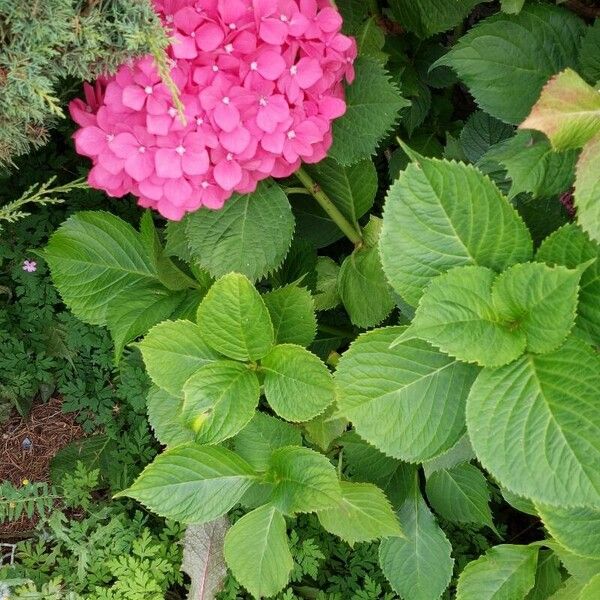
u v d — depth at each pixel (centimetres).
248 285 63
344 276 81
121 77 64
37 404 105
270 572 67
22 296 102
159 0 64
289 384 66
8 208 75
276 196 72
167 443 74
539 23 67
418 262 58
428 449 60
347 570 87
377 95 73
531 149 62
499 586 71
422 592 77
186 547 81
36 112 63
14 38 60
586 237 56
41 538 89
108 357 99
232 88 63
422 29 81
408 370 60
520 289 56
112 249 80
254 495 72
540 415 55
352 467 78
